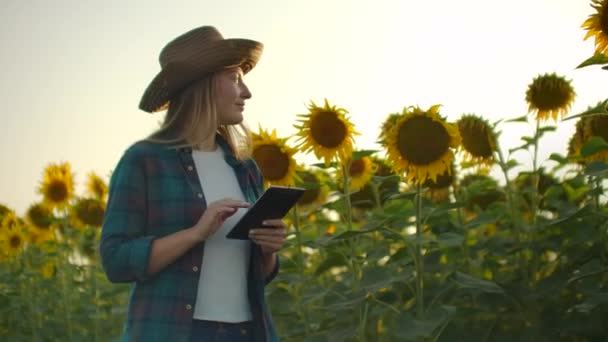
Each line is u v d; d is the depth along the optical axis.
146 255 3.27
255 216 3.33
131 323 3.39
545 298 5.43
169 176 3.45
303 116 5.35
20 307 9.55
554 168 6.26
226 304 3.45
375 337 5.68
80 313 9.01
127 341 3.37
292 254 7.23
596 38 4.54
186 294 3.36
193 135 3.54
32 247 10.22
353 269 5.45
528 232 5.64
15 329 9.66
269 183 5.45
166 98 3.58
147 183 3.44
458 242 4.98
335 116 5.30
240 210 3.57
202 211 3.43
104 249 3.34
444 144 4.88
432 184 5.90
